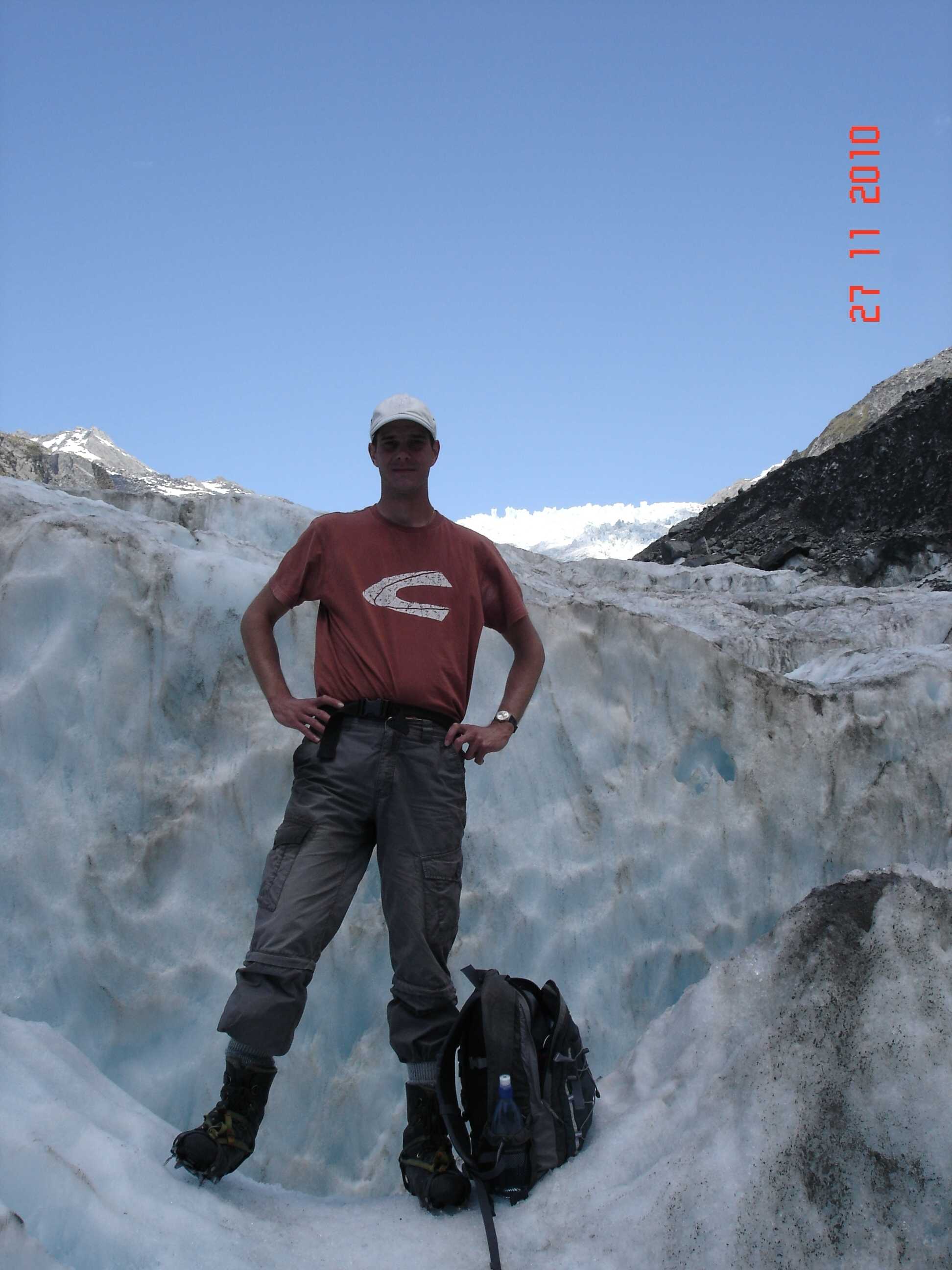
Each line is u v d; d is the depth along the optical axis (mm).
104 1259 1892
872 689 4102
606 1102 2621
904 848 3941
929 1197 2219
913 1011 2457
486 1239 2209
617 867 3695
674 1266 2105
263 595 2547
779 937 2709
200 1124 2869
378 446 2514
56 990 2744
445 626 2471
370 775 2355
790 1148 2264
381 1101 3123
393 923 2385
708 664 3947
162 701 3115
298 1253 2105
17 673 2926
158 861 2977
